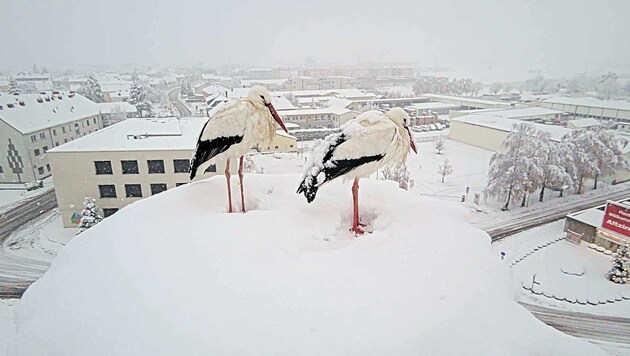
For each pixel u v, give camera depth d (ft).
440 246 14.01
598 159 83.97
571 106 163.22
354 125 15.79
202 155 18.31
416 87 248.93
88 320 10.43
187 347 9.25
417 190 82.74
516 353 9.45
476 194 79.97
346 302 10.77
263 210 17.90
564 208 74.59
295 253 13.65
